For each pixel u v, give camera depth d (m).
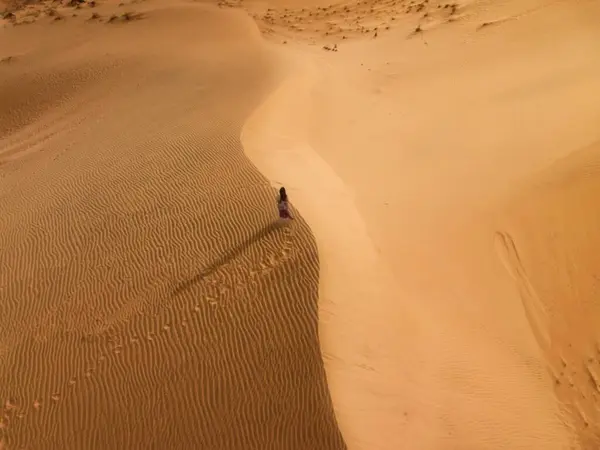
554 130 19.98
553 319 14.38
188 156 18.12
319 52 30.66
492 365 12.85
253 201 15.16
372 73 27.11
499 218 16.91
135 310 13.02
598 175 17.28
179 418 10.99
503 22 29.14
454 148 20.17
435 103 23.52
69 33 39.38
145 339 12.34
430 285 14.51
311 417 10.45
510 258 15.88
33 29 41.78
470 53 27.22
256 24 35.97
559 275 15.34
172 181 17.03
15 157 24.09
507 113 21.75
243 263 13.34
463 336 13.29
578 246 15.88
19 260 15.37
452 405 11.59
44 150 23.34
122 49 33.59
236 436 10.56
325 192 16.30
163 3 43.16
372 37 32.06
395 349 12.02
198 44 32.56
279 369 11.22
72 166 19.94
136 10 41.47
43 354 12.55
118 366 11.99
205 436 10.69
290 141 19.02
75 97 29.31
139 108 24.34
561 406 12.65
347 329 11.84
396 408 11.05
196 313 12.54
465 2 32.62
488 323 14.03
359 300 12.59
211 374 11.45
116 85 28.67
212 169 17.05
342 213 15.53
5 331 13.29
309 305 12.02
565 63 24.55
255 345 11.66
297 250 13.25
